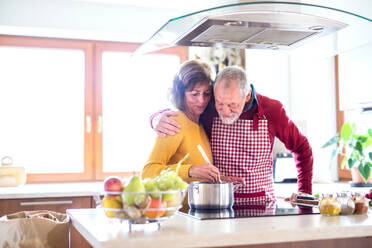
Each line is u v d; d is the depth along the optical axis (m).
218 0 1.93
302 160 2.64
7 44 3.84
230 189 1.91
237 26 1.94
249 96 2.50
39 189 3.25
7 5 3.57
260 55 4.15
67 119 3.99
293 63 4.16
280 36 2.14
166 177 1.46
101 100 4.03
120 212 1.40
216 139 2.52
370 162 3.55
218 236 1.33
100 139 4.01
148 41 2.14
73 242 2.95
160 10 3.88
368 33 2.07
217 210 1.86
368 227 1.46
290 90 4.21
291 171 3.77
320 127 4.12
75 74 4.02
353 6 2.74
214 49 4.09
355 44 2.20
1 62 3.87
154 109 4.14
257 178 2.51
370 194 2.01
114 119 4.07
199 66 2.52
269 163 2.58
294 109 4.16
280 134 2.60
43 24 3.63
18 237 1.80
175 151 2.48
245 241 1.35
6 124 3.88
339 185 3.67
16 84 3.90
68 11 3.68
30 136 3.91
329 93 4.17
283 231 1.38
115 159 4.07
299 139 2.62
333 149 3.81
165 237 1.30
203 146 2.49
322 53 2.48
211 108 2.54
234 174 2.50
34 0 3.62
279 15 1.80
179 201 1.45
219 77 2.47
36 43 3.89
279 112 2.57
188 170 2.24
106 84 4.07
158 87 4.16
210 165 2.21
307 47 2.37
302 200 2.10
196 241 1.32
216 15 1.77
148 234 1.34
